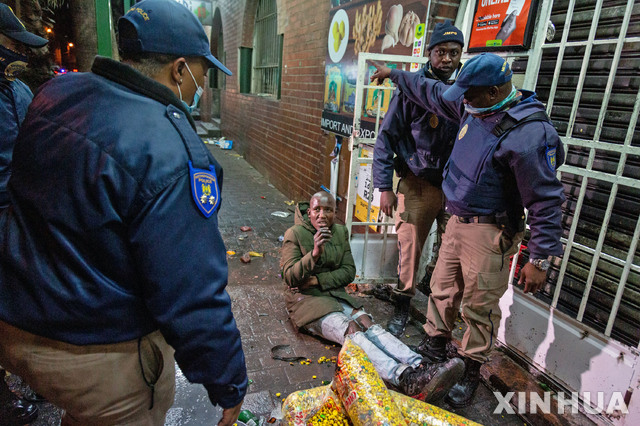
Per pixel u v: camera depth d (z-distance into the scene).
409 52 3.54
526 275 1.93
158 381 1.21
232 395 1.13
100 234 0.95
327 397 1.83
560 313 2.42
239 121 10.41
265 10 8.76
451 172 2.21
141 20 1.06
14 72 1.98
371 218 4.23
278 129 7.28
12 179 1.06
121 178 0.94
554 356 2.46
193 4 12.69
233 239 4.84
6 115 1.93
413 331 3.15
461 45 2.49
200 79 1.21
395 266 3.52
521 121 1.84
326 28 5.16
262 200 6.68
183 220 0.98
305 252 2.88
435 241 3.57
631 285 2.08
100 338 1.04
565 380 2.40
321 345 2.82
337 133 4.88
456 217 2.26
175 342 1.03
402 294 3.00
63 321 1.00
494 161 1.95
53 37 4.22
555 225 1.83
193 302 1.00
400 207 2.92
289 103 6.66
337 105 4.86
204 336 1.02
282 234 5.09
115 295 1.01
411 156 2.77
